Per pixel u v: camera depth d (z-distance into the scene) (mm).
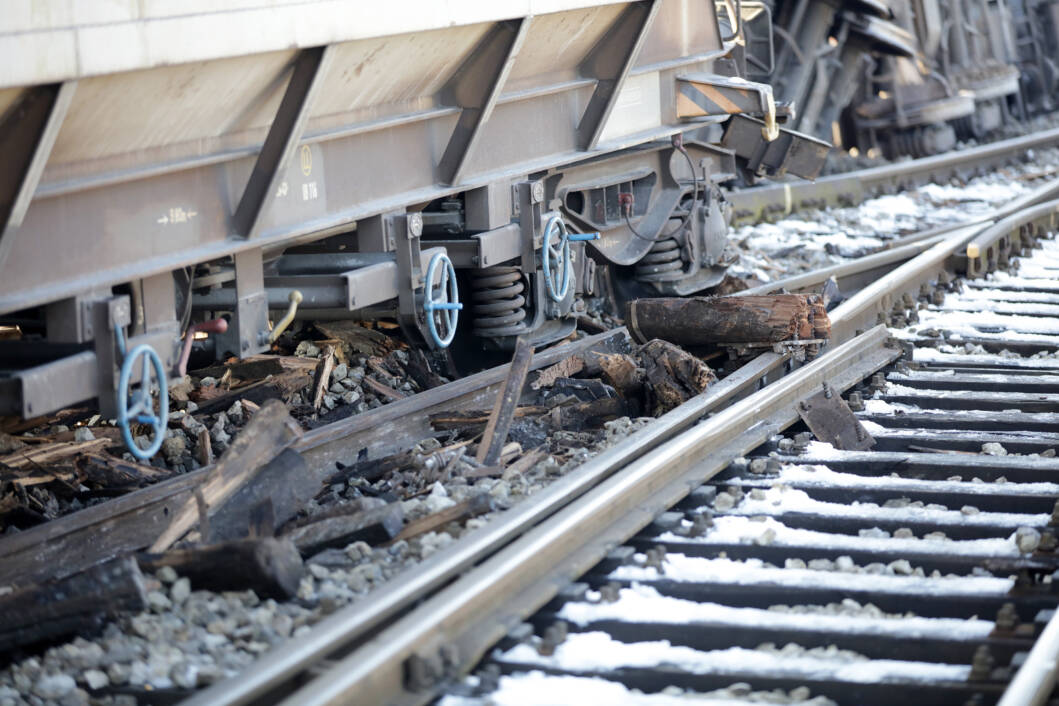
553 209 30062
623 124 31953
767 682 13930
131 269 18531
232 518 18312
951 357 29812
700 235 36250
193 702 11961
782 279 39250
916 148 70312
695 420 23406
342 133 22391
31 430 23047
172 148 19281
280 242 23188
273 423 19391
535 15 25219
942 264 38594
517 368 23406
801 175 39406
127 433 17828
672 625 15273
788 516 19156
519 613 14820
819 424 23422
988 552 17156
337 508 18969
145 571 16594
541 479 20875
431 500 19266
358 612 13992
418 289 25141
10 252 16578
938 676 13812
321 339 28828
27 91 15578
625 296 35844
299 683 13125
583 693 13570
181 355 19844
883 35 62219
